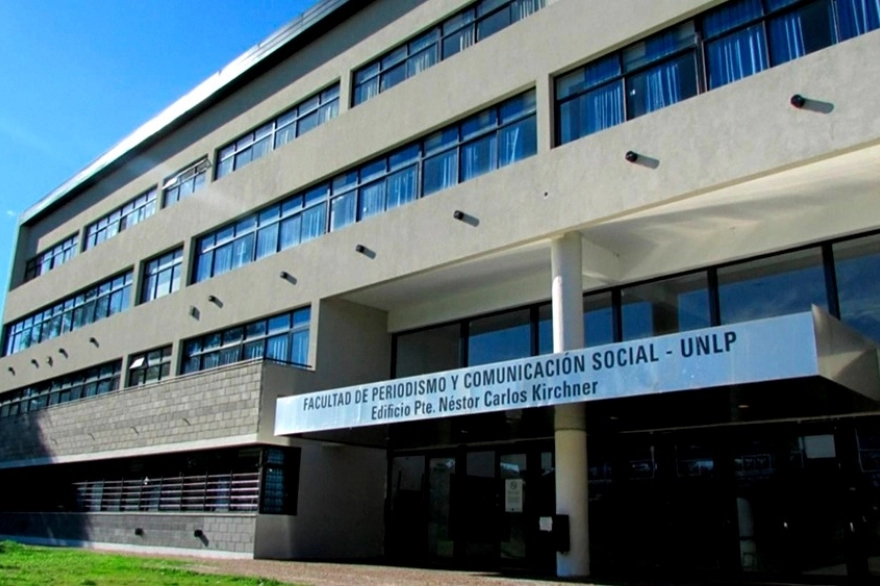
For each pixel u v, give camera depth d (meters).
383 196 18.59
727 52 13.12
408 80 18.59
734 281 13.98
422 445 18.41
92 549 21.28
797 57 12.25
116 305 27.89
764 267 13.67
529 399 12.20
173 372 23.38
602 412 12.70
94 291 29.69
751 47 12.85
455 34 18.09
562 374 11.90
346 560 17.28
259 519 17.08
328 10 21.25
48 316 32.66
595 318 15.74
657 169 13.16
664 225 14.00
